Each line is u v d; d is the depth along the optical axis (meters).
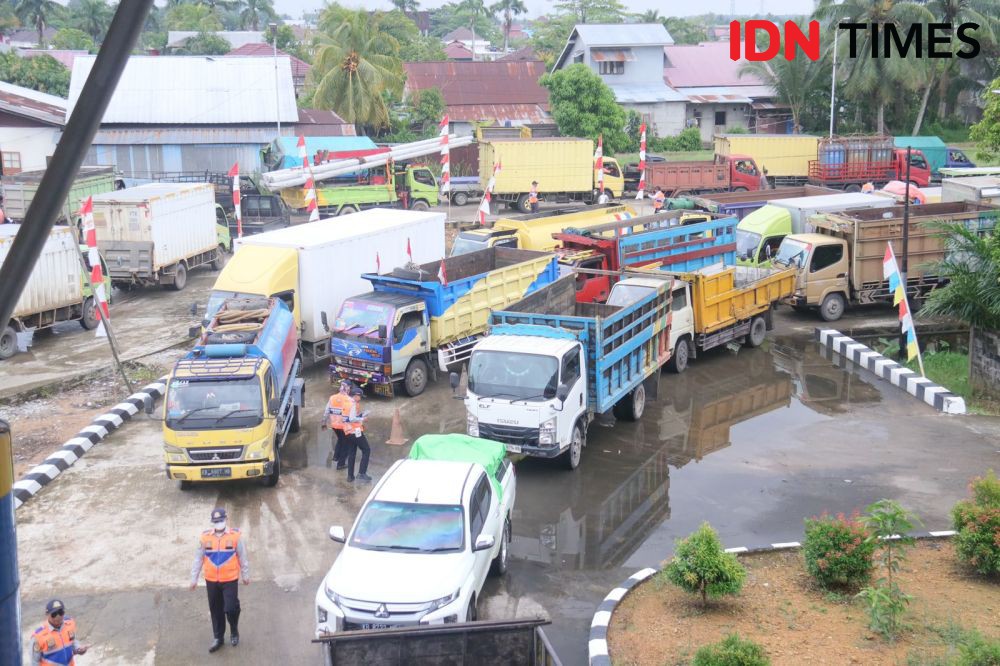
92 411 18.50
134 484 14.93
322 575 11.89
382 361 18.47
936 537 12.16
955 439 16.30
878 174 44.69
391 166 40.00
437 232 24.66
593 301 22.72
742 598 10.62
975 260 18.78
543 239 26.44
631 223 25.42
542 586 11.52
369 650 8.30
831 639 9.50
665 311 18.47
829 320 24.36
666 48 72.56
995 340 18.25
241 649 10.17
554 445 14.56
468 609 9.97
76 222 28.05
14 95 47.50
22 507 14.03
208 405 14.14
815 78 59.69
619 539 12.84
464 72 66.00
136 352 22.44
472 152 50.22
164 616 10.91
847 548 10.48
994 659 8.09
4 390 19.56
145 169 46.41
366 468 15.20
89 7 116.00
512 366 14.76
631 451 16.19
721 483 14.70
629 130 62.38
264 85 48.78
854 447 16.06
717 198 33.03
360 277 21.42
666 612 10.37
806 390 19.34
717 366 21.19
